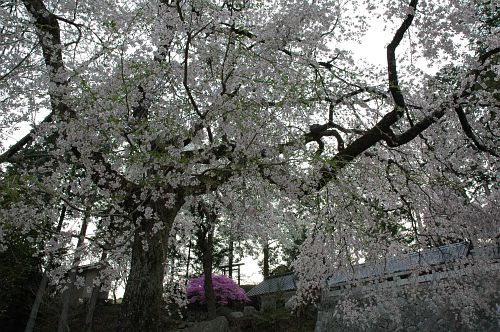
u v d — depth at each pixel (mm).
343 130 5125
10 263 9195
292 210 5656
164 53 4457
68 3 4758
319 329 10797
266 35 4645
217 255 18844
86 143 4133
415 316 8359
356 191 4918
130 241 4820
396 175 5906
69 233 4000
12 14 4539
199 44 4391
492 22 5230
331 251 6852
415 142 6207
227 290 15414
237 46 4535
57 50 4527
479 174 6379
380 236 5961
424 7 4820
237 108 4031
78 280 4777
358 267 7008
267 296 15719
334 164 3871
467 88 5461
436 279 7102
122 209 4730
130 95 4203
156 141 4055
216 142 4207
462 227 6332
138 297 4391
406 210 6262
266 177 4512
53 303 12508
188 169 4039
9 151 4469
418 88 5605
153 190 4250
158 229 4504
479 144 5324
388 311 7137
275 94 4305
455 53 5027
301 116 4777
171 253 7203
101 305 14625
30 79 4559
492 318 7094
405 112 4832
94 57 4355
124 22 4375
